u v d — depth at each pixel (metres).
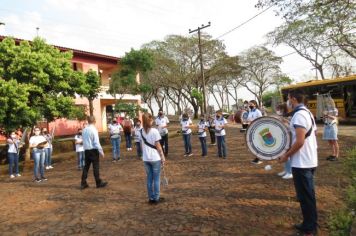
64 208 7.29
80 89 17.45
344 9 13.68
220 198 7.05
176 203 6.93
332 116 9.92
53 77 15.88
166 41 43.50
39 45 16.58
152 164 6.98
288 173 8.27
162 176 9.83
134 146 19.55
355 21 14.34
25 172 14.00
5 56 14.89
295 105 4.97
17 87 13.75
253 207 6.32
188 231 5.41
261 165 10.23
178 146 17.66
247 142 6.87
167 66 43.06
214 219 5.84
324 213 5.80
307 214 4.87
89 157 9.04
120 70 25.44
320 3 13.64
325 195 6.75
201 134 13.22
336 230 5.02
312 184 4.85
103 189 8.82
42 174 11.26
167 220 5.96
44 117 16.25
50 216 6.79
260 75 56.91
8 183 11.37
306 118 4.73
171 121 48.62
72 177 11.34
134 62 25.00
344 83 23.58
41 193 9.04
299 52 36.19
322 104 23.70
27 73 14.95
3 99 13.22
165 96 59.56
